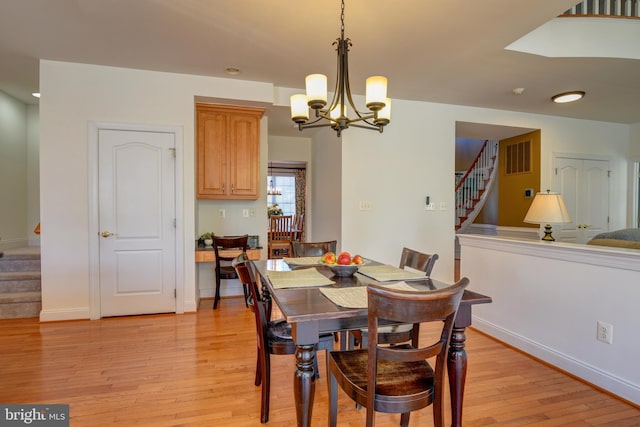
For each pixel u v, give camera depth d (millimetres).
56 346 2789
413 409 1312
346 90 2090
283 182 10078
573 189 5301
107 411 1925
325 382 2277
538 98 4324
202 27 2641
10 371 2371
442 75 3576
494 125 4871
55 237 3334
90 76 3365
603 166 5492
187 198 3668
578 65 3287
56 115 3295
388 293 1181
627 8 3271
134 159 3508
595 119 5332
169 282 3648
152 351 2715
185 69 3465
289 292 1656
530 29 2652
